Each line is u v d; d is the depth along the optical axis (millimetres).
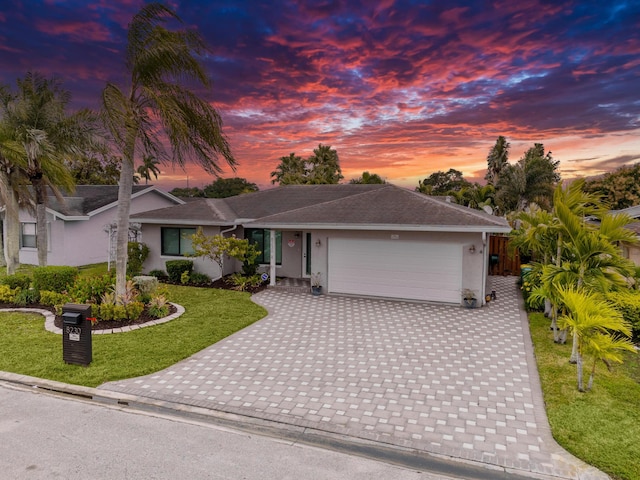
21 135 15164
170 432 5922
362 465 5156
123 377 7789
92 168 40375
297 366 8359
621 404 6613
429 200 15094
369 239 14500
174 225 18250
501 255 19469
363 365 8422
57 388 7391
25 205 18516
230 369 8180
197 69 11711
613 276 9180
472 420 6195
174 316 11930
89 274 18719
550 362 8484
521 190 38906
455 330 10844
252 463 5172
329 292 15164
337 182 46688
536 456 5270
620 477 4816
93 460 5211
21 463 5141
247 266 17719
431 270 13852
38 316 11883
